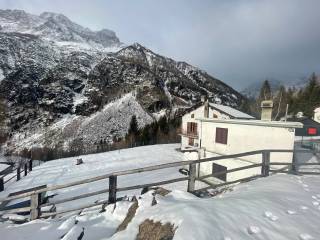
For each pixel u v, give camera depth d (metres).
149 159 34.28
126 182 20.95
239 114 32.38
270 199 5.46
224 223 4.14
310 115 70.12
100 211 6.31
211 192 7.76
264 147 16.23
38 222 6.12
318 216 4.91
